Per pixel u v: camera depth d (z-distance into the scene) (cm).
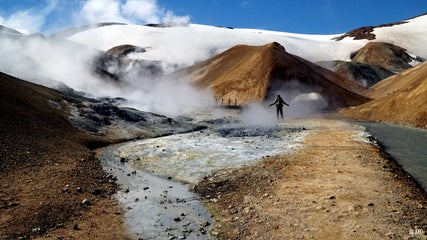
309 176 1933
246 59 10462
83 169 2195
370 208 1448
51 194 1698
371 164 2131
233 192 1784
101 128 3606
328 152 2528
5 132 2559
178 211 1580
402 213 1396
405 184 1769
